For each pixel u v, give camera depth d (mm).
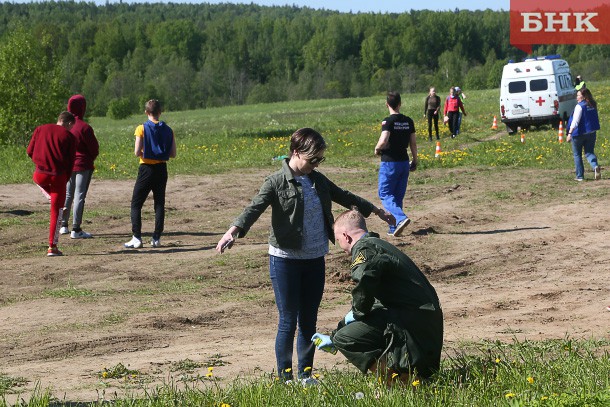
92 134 15344
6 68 37188
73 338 8891
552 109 37188
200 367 7633
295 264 6777
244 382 6703
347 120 52625
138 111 172500
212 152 30734
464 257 13023
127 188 22219
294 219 6707
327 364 7797
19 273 12336
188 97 184750
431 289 6262
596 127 20891
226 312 10125
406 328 6090
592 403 5309
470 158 26656
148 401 6152
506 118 37906
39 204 19266
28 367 7805
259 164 27359
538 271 11969
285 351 6809
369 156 30328
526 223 15719
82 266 12750
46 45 38656
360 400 5773
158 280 11891
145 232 16000
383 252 6180
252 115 73250
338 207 18156
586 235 14289
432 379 6195
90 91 185125
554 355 7180
